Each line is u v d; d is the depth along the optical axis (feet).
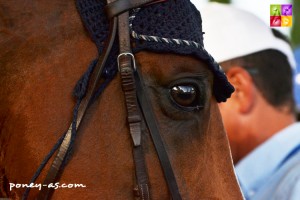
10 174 7.47
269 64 12.68
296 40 20.86
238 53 12.59
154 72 7.21
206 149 7.38
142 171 7.00
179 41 7.25
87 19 7.38
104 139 7.09
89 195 7.02
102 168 7.05
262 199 11.71
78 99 7.09
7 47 7.44
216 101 7.78
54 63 7.31
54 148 7.05
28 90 7.30
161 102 7.18
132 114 7.08
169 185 7.04
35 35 7.42
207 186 7.26
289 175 11.48
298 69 18.57
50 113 7.18
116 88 7.19
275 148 12.05
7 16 7.52
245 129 12.48
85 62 7.27
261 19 13.19
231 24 12.81
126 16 7.22
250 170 12.05
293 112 12.93
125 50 7.13
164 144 7.11
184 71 7.25
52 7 7.52
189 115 7.25
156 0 7.32
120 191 7.02
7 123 7.41
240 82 12.54
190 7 7.75
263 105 12.57
